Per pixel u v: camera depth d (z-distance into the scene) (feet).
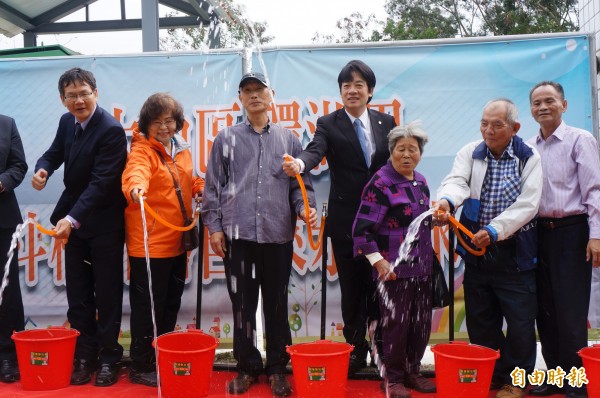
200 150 11.62
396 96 11.34
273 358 9.52
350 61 10.44
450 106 11.26
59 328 10.30
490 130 8.89
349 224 9.71
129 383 9.83
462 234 9.41
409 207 9.00
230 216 9.43
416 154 9.01
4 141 10.29
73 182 10.03
